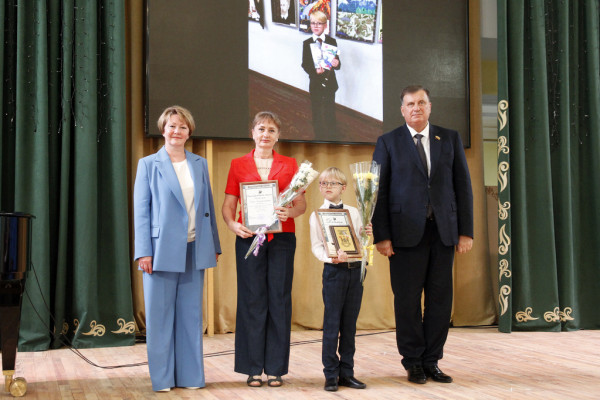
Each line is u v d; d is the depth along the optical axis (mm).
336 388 3070
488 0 5875
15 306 3045
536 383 3262
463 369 3648
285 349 3205
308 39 5262
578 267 5688
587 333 5316
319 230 3209
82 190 4559
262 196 3148
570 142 5754
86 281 4527
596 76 5730
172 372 3121
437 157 3318
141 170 3166
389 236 3344
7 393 3074
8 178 4586
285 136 5164
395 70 5480
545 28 5750
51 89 4645
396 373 3545
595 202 5668
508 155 5422
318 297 5305
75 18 4676
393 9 5504
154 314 3088
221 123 5000
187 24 4949
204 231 3211
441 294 3297
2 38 4473
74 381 3369
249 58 5094
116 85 4703
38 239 4441
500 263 5371
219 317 5117
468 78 5672
